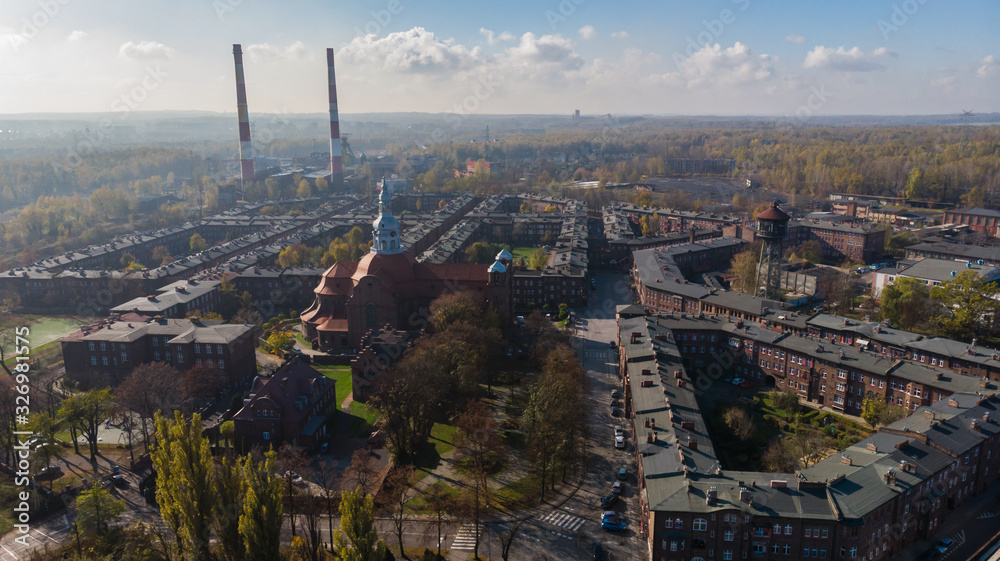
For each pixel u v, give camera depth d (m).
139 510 125.88
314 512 122.69
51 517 125.00
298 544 104.31
